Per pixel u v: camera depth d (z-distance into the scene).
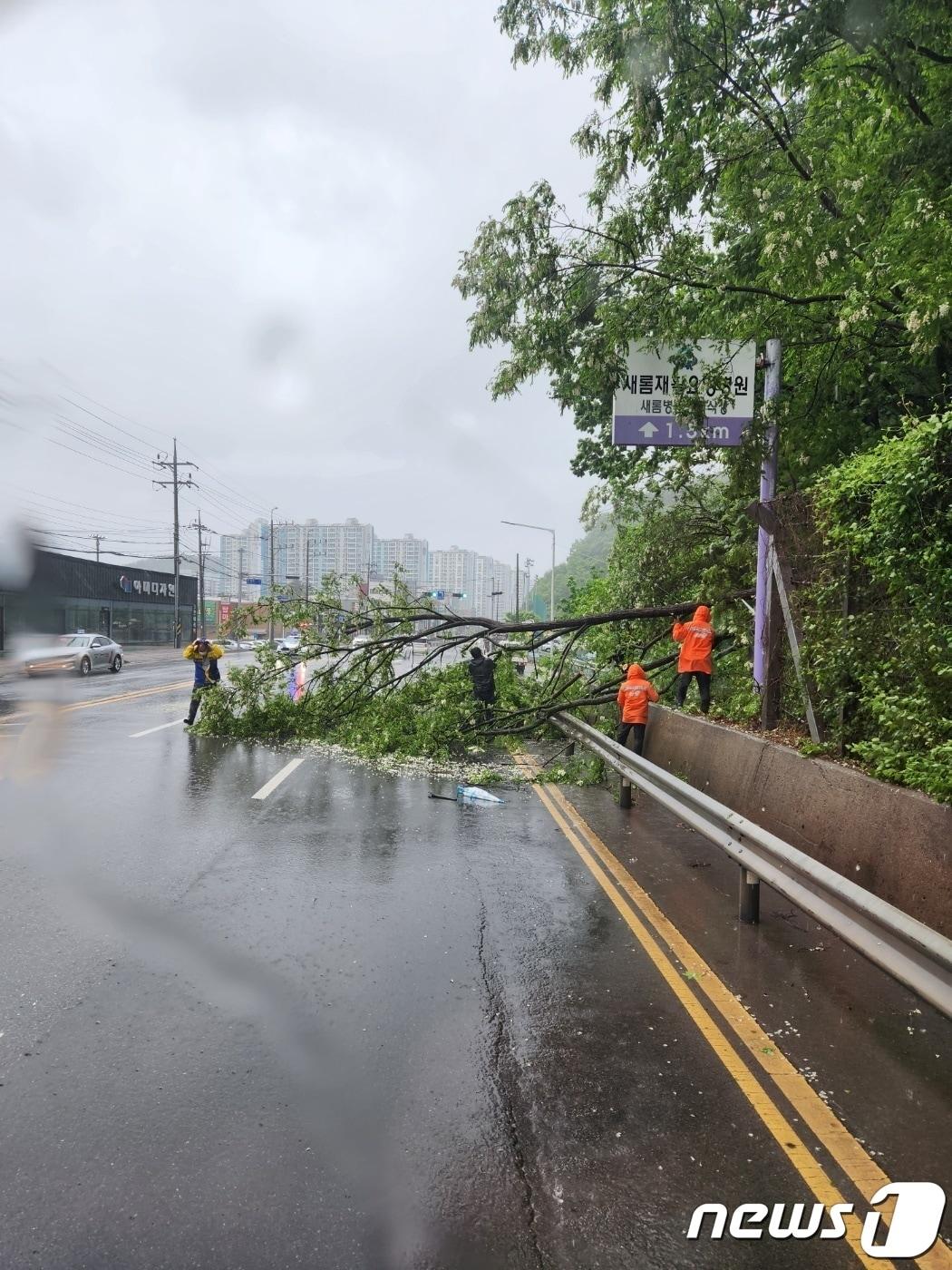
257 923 5.31
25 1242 2.55
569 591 25.58
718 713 10.27
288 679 14.63
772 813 7.02
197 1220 2.66
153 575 56.97
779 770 7.11
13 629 27.05
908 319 7.93
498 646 14.08
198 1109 3.26
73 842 7.16
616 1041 3.91
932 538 6.05
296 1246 2.56
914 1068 3.72
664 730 10.54
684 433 10.44
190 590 64.38
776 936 5.32
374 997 4.31
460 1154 3.03
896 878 5.12
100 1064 3.58
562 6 8.87
